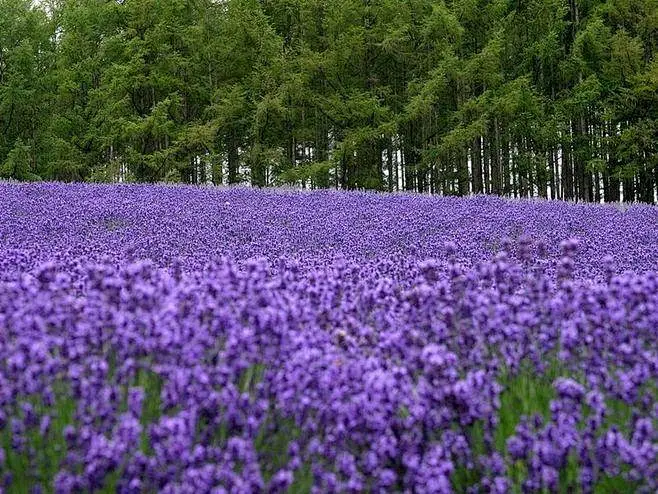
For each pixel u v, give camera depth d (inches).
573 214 667.4
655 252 451.5
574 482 143.6
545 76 1652.3
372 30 1504.7
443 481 125.5
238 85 1481.3
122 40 1592.0
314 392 144.8
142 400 141.6
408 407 149.6
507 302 197.0
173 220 532.4
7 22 1769.2
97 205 599.5
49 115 1785.2
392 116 1470.2
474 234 510.6
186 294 181.3
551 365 183.9
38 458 130.4
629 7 1481.3
